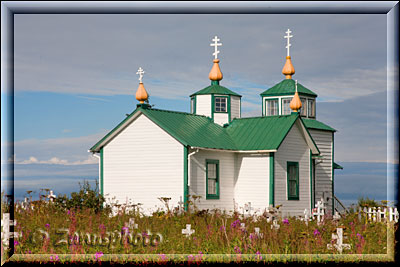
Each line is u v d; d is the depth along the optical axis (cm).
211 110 6081
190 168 5166
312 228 3984
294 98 5934
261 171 5547
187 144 5131
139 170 5353
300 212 5775
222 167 5528
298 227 4038
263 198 5516
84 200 4809
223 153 5547
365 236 3628
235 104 6212
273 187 5475
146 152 5341
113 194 5456
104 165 5509
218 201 5450
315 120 6581
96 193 4919
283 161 5644
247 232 3500
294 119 5731
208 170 5419
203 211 4431
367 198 5306
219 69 6203
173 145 5225
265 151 5475
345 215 5034
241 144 5659
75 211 4609
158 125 5288
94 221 4038
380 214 4559
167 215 4350
